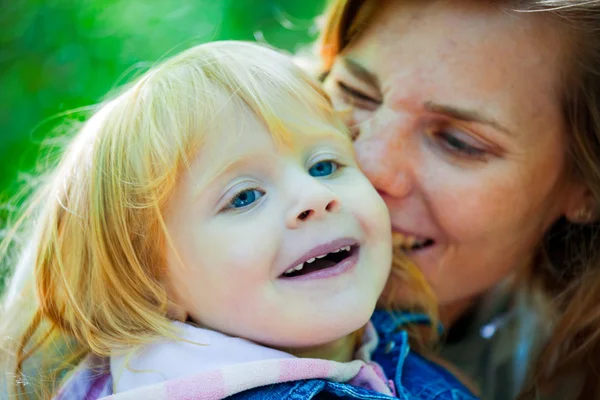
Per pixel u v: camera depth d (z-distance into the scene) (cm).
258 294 126
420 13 152
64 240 139
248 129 130
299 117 136
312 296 128
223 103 132
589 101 156
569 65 153
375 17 158
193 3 309
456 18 150
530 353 189
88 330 136
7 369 149
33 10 284
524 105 150
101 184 135
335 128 142
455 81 147
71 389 140
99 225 135
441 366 172
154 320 132
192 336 130
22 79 271
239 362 127
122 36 287
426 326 170
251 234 126
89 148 140
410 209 153
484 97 147
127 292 134
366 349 150
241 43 150
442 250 157
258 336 130
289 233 127
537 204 161
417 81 148
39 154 182
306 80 144
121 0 298
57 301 141
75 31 284
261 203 129
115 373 133
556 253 180
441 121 149
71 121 170
